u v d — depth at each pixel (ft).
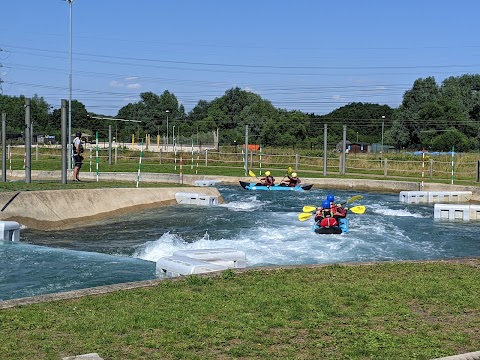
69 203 65.77
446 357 19.90
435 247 54.49
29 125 76.69
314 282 30.30
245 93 358.02
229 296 27.25
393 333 22.57
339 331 22.62
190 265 33.86
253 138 297.33
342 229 60.90
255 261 45.70
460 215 73.10
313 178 117.91
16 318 23.58
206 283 29.84
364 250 51.90
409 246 54.60
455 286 29.78
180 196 83.05
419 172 132.26
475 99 302.45
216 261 37.60
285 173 133.28
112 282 36.17
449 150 245.24
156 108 353.10
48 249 46.65
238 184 116.57
